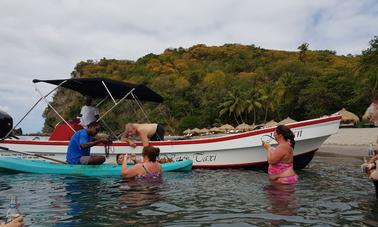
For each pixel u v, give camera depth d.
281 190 6.78
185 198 6.02
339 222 4.43
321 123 10.71
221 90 79.06
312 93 58.00
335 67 91.38
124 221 4.52
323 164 13.17
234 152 10.96
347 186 7.28
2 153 10.93
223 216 4.77
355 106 55.38
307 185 7.40
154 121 71.44
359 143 27.73
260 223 4.41
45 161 10.40
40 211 5.06
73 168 9.14
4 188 7.04
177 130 71.81
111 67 115.00
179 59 118.62
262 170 10.66
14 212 4.33
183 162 10.29
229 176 9.04
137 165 8.45
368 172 5.93
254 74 93.31
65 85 11.73
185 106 77.31
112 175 9.01
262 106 66.75
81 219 4.62
